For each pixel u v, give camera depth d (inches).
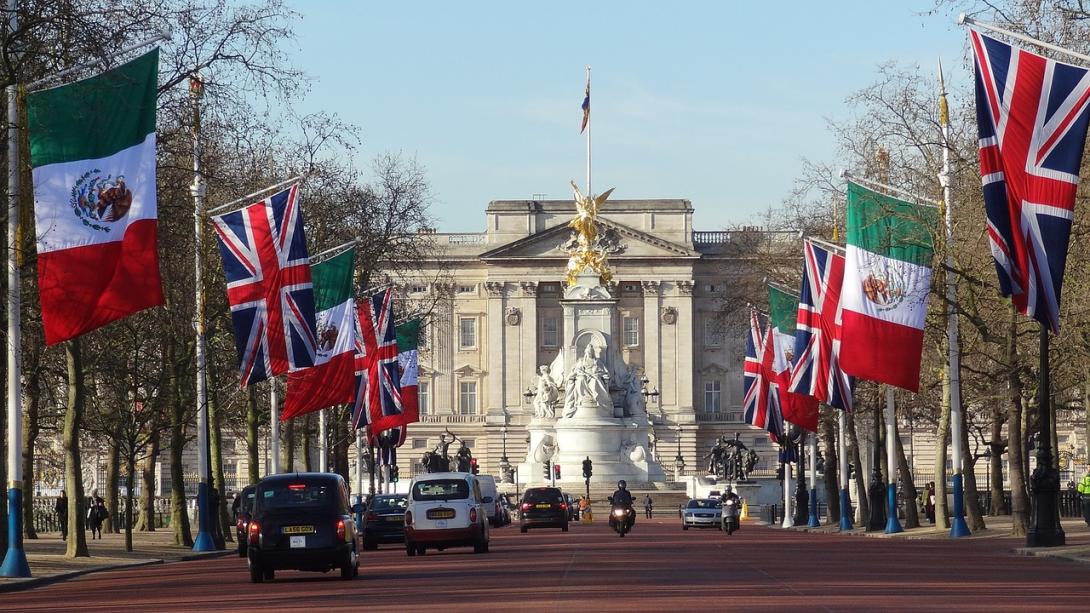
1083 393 3860.7
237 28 2338.8
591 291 7062.0
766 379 4087.1
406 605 1476.4
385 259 4534.9
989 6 2310.5
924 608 1363.2
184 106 2380.7
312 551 1924.2
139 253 1910.7
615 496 3850.9
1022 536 3157.0
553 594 1576.0
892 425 3678.6
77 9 2087.8
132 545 3307.1
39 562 2598.4
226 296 3472.0
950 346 3132.4
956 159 2982.3
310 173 3627.0
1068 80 1852.9
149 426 4008.4
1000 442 4813.0
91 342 3152.1
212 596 1707.7
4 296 2257.6
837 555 2502.5
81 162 1907.0
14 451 2118.6
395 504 3356.3
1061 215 1847.9
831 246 3398.1
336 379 3157.0
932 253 2780.5
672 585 1706.4
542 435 6939.0
